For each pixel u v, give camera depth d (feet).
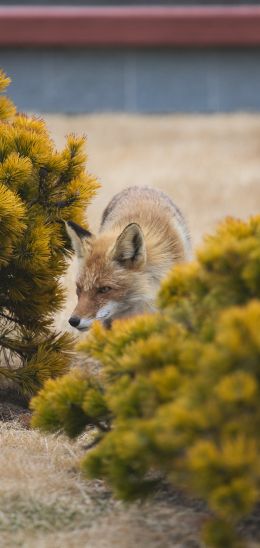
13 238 36.22
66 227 39.29
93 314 39.70
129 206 44.37
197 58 152.15
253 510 26.03
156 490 27.61
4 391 40.86
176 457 22.82
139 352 23.84
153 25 149.69
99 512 26.81
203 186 86.69
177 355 23.68
